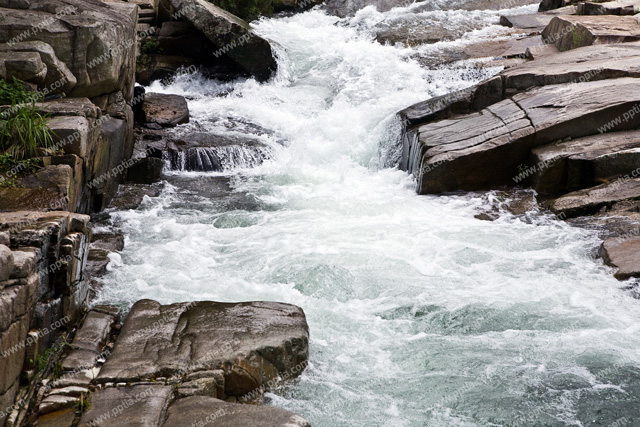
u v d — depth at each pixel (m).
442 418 6.07
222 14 18.27
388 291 8.43
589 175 11.23
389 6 23.94
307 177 13.41
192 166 13.61
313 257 9.33
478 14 22.22
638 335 7.34
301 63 19.12
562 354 7.02
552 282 8.57
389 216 11.06
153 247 9.72
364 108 15.84
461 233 10.23
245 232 10.40
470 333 7.49
